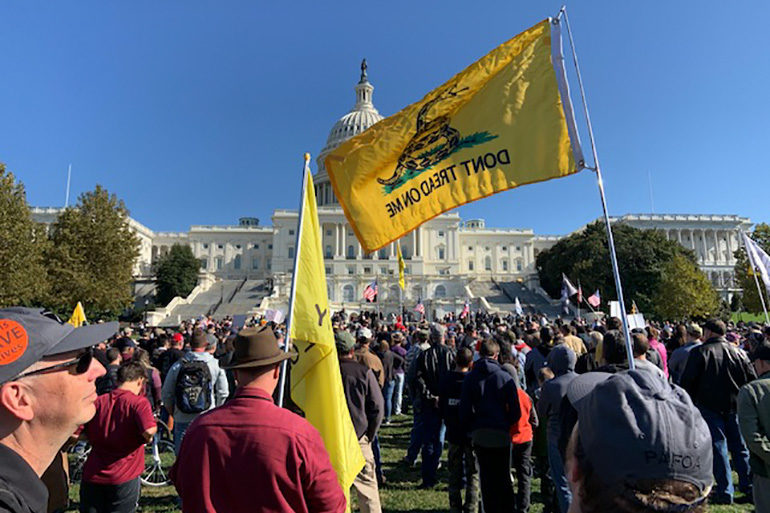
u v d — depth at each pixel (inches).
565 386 286.0
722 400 347.3
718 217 5064.0
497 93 304.8
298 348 216.8
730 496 343.6
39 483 91.5
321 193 5487.2
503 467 283.3
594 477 77.5
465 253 5551.2
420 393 417.7
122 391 245.4
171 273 4192.9
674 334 583.5
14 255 1469.0
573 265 3341.5
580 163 280.7
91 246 2090.3
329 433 203.5
